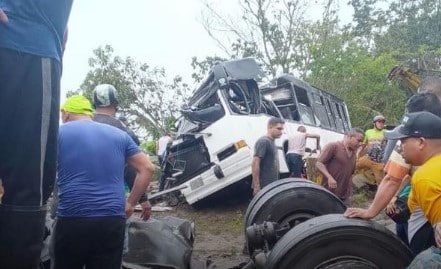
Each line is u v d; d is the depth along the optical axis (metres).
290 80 12.78
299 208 5.04
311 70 26.47
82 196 3.55
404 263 3.43
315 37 27.98
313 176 10.54
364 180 12.06
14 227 1.85
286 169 11.09
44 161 1.95
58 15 2.02
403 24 40.59
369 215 3.62
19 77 1.88
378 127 12.15
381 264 3.43
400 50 35.91
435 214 2.97
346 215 3.64
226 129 10.32
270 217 5.01
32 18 1.93
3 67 1.86
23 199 1.87
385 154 5.20
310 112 13.52
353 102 25.69
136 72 26.64
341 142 7.55
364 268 3.38
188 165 10.63
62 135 3.62
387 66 26.47
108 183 3.65
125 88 26.17
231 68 10.57
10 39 1.87
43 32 1.95
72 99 3.93
